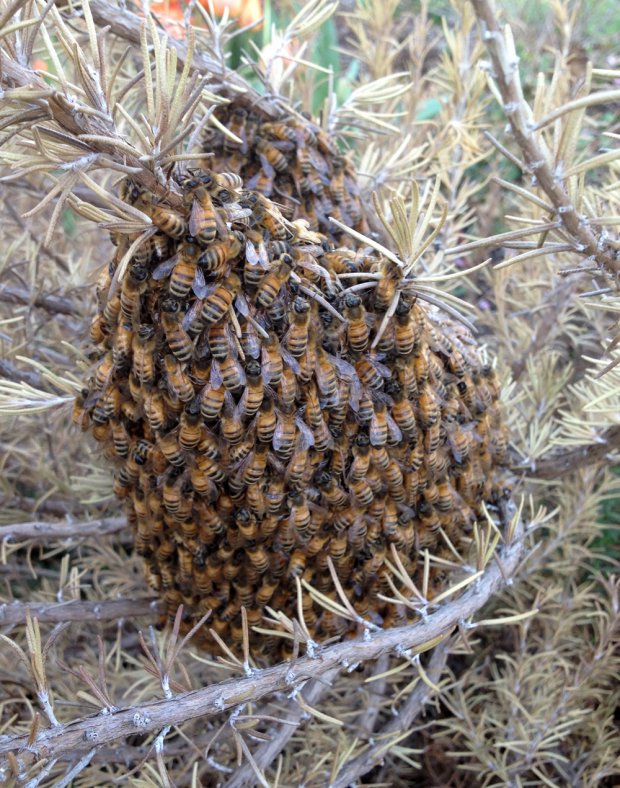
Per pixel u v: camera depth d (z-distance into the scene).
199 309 0.19
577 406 0.38
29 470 0.45
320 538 0.23
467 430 0.25
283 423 0.20
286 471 0.21
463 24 0.37
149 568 0.26
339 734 0.32
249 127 0.27
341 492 0.22
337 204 0.28
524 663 0.34
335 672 0.29
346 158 0.28
